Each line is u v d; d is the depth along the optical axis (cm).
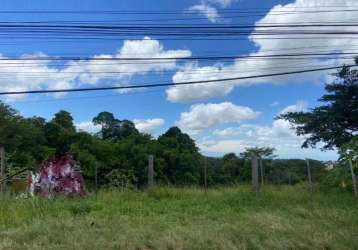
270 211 1477
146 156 4447
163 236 1025
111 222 1230
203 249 944
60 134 5122
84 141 4838
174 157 4500
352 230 1131
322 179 1983
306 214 1377
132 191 1892
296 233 1067
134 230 1104
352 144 1423
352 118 2841
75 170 2052
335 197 1781
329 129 2883
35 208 1394
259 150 3550
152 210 1506
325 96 2855
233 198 1750
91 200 1686
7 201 1416
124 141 4862
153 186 1961
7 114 4775
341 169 1580
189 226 1183
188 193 1877
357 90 2773
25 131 4816
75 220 1248
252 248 962
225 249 944
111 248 945
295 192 1888
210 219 1330
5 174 1866
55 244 977
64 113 5447
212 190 1967
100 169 4425
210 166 3638
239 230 1089
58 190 1995
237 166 3647
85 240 998
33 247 949
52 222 1186
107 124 5969
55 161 2027
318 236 1046
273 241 991
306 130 2934
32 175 1970
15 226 1194
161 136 4931
